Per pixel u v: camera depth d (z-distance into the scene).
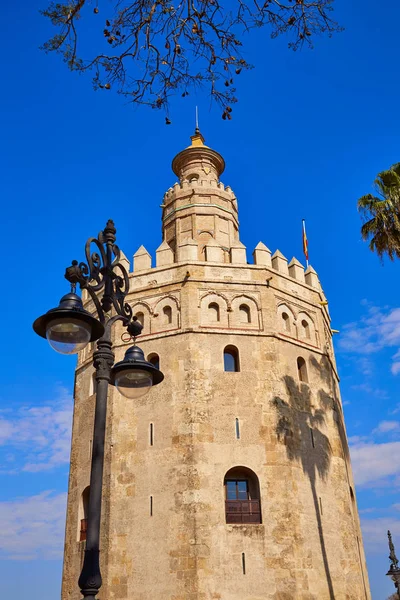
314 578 29.83
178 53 14.01
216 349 33.84
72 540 32.75
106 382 13.16
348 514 33.66
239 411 32.38
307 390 35.50
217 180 47.31
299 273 40.06
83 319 12.41
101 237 14.42
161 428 32.09
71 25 13.64
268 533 29.70
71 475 35.09
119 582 29.20
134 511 30.66
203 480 30.25
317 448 34.09
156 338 34.62
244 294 35.94
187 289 35.25
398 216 28.02
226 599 27.91
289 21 13.46
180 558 28.69
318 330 38.81
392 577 35.12
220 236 42.69
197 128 49.00
